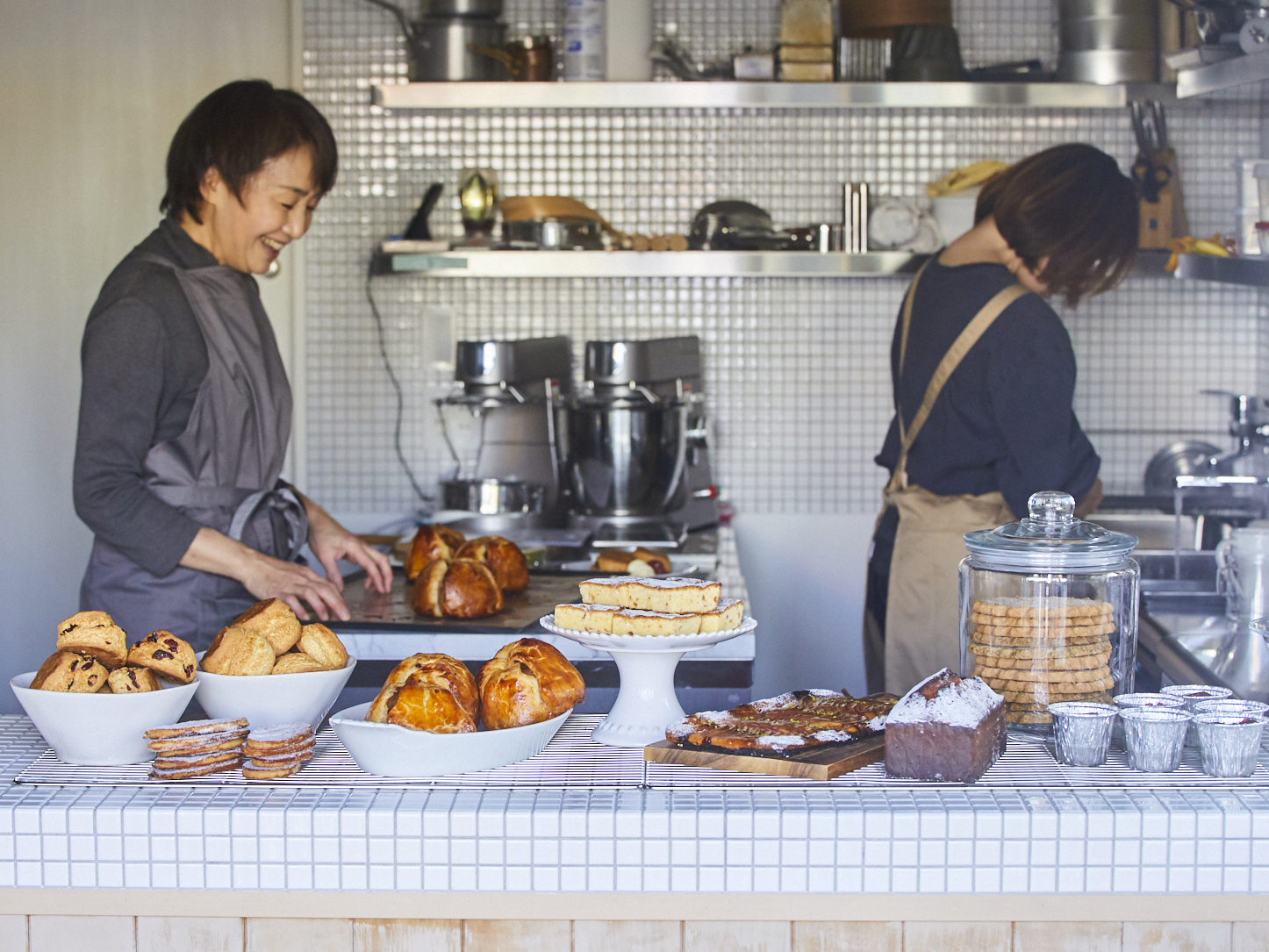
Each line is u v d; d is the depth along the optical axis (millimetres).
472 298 3631
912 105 3322
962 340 2254
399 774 1135
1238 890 1040
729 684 1720
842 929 1065
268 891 1063
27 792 1098
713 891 1053
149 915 1072
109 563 1854
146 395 1776
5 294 2465
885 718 1154
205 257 1935
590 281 3609
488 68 3379
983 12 3514
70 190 2713
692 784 1121
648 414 2990
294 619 1276
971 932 1059
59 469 2703
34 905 1069
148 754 1177
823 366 3607
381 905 1062
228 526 1917
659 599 1247
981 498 2307
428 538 2273
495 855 1053
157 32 3072
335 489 3678
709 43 3533
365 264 3623
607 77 3465
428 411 3654
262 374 2000
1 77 2438
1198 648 1754
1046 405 2197
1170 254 3207
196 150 1851
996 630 1257
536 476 3570
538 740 1197
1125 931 1055
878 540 2520
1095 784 1111
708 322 3609
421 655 1218
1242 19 2119
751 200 3586
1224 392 3246
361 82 3582
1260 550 1780
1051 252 2316
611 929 1071
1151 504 3146
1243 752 1123
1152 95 3297
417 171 3607
